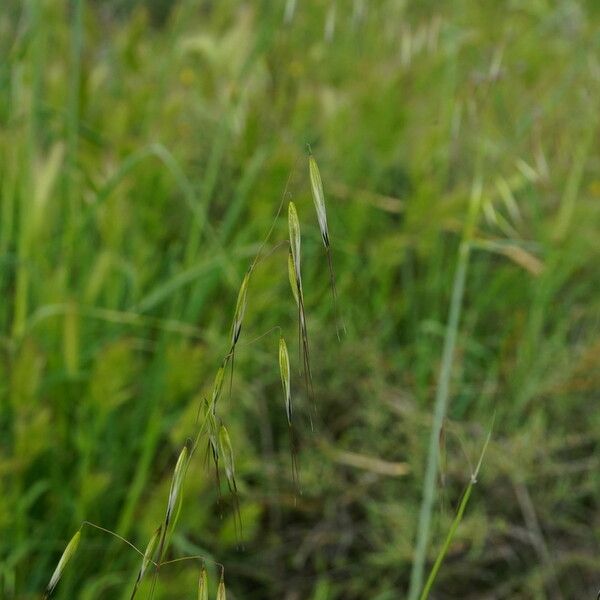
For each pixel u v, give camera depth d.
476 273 1.21
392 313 1.18
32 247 0.96
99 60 1.28
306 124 1.27
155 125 1.13
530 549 0.96
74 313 0.83
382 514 0.93
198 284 1.02
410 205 1.10
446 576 0.93
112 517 0.89
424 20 1.24
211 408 0.54
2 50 1.14
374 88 1.22
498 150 1.12
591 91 1.16
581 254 1.20
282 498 0.98
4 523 0.79
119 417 0.98
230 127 1.13
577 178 1.08
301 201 1.08
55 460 0.88
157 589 0.78
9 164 0.93
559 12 1.43
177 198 1.22
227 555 0.95
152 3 1.97
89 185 1.05
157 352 0.96
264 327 1.07
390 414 1.02
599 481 0.98
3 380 0.83
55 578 0.54
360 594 0.95
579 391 1.04
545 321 1.19
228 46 1.20
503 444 0.96
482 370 1.11
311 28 1.41
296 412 1.03
